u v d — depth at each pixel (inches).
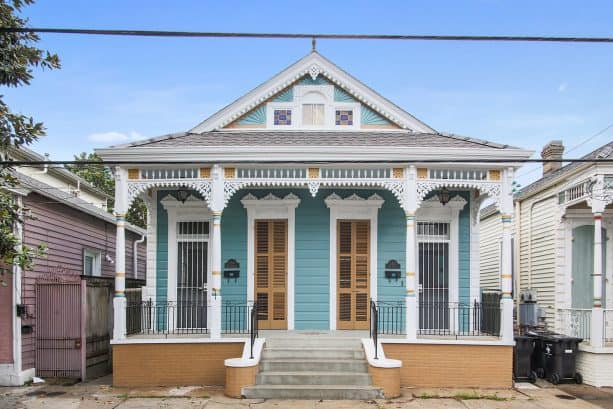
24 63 357.1
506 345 484.1
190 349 487.2
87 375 526.9
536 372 530.0
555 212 592.4
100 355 560.4
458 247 563.5
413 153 489.7
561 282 580.1
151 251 564.7
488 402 428.1
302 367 458.6
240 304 559.5
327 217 564.1
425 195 524.4
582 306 576.7
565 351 509.4
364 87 593.3
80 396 445.1
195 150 488.7
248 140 534.3
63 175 757.9
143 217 1277.1
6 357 489.1
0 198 377.7
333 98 597.3
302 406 406.9
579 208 580.4
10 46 356.2
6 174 389.1
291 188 565.0
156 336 507.5
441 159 492.7
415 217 565.9
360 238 565.0
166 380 483.5
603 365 500.4
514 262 704.4
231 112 591.8
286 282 561.0
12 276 493.4
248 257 561.9
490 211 791.7
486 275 837.2
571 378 509.0
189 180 499.5
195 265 565.3
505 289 492.1
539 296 634.2
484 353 483.8
